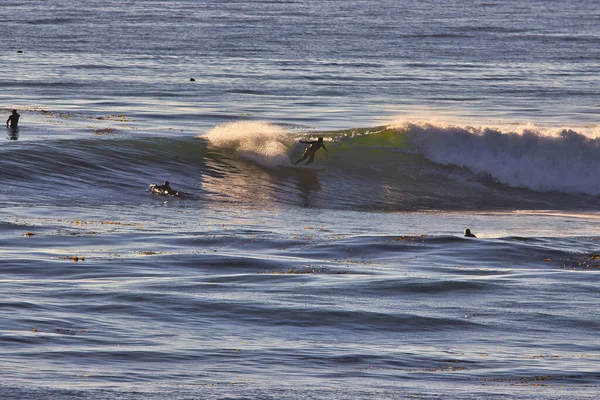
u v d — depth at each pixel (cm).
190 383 4791
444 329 6300
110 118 19538
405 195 15038
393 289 7394
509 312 6788
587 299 7244
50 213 11169
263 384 4825
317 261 8638
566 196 15638
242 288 7281
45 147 14388
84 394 4431
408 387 4881
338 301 6938
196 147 15825
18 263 8012
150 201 12825
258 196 14000
